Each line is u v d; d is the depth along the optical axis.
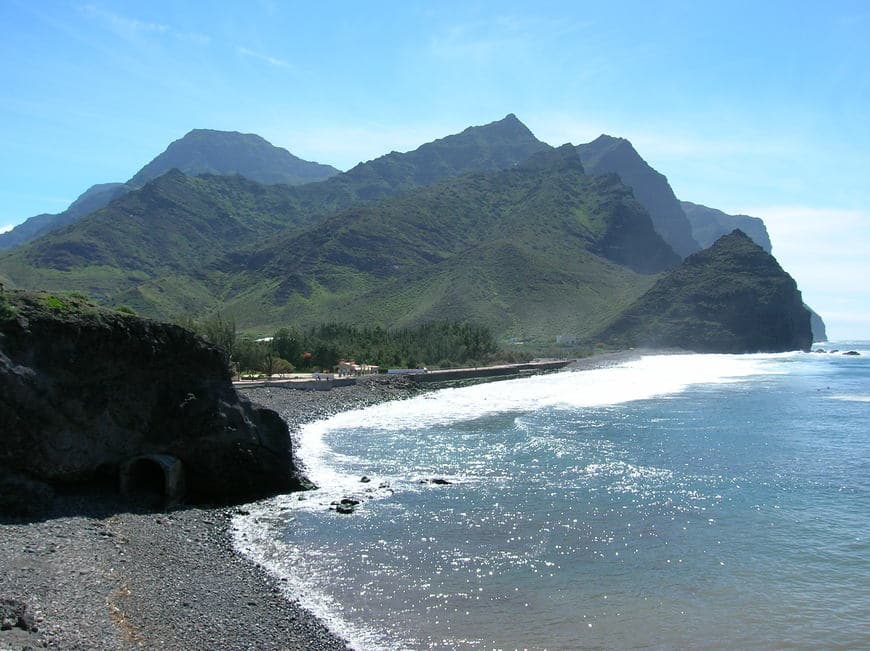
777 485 38.41
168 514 31.09
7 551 23.39
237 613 21.23
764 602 22.95
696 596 23.41
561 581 24.55
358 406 77.44
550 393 94.69
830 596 23.42
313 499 35.22
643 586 24.19
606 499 35.34
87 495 31.41
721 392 94.38
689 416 67.44
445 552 27.36
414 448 49.28
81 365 32.00
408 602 22.61
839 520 31.94
